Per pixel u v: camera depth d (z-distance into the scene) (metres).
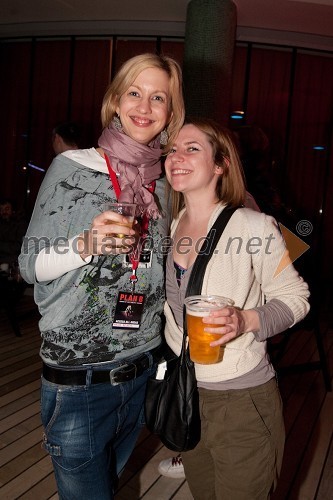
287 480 2.46
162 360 1.50
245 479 1.41
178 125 1.55
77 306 1.30
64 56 6.68
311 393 3.61
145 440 2.79
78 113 6.72
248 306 1.47
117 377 1.35
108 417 1.38
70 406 1.32
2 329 4.71
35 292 1.37
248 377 1.42
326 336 5.18
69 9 5.89
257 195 2.62
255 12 5.45
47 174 1.35
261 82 6.51
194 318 1.28
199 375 1.45
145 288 1.41
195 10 5.04
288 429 3.01
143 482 2.37
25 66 6.85
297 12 5.37
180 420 1.41
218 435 1.44
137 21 6.12
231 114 6.52
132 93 1.43
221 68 5.07
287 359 4.33
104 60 6.55
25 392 3.30
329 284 6.96
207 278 1.43
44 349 1.35
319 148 6.73
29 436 2.71
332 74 6.55
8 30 6.61
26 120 6.95
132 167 1.41
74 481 1.34
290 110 6.52
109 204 1.22
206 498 1.66
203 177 1.50
